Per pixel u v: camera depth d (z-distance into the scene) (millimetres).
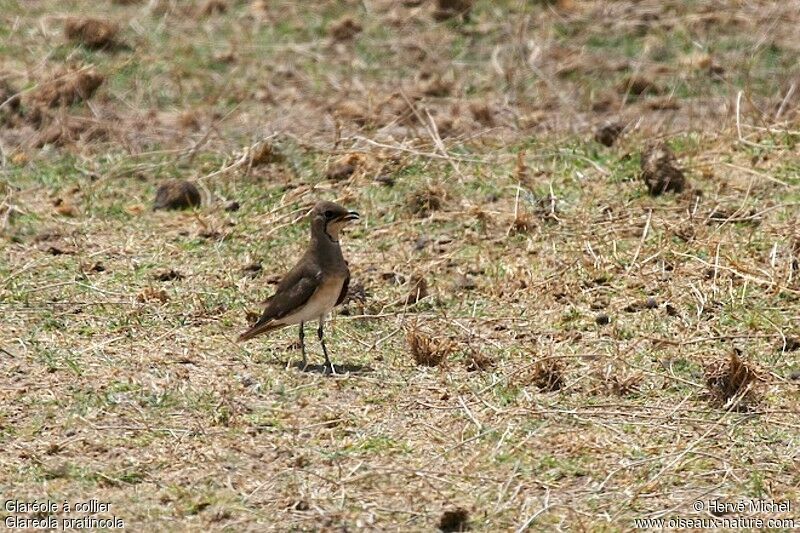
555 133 18859
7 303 14359
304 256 12742
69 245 16094
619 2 23875
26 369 12781
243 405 12086
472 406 12086
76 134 19766
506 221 16125
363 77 21875
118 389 12375
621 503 10547
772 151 17609
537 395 12289
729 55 21906
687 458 11172
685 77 21188
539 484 10828
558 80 21484
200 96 21297
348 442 11461
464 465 11094
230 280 15008
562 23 23312
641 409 12000
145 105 20969
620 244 15414
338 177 17609
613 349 13188
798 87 20297
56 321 13883
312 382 12531
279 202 17047
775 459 11125
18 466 11086
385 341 13570
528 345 13352
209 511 10461
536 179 17312
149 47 22969
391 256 15602
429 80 21266
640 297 14234
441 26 23438
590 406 12055
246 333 12773
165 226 16688
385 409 12039
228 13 24516
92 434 11578
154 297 14469
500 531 10180
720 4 23672
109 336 13578
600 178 17234
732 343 13242
